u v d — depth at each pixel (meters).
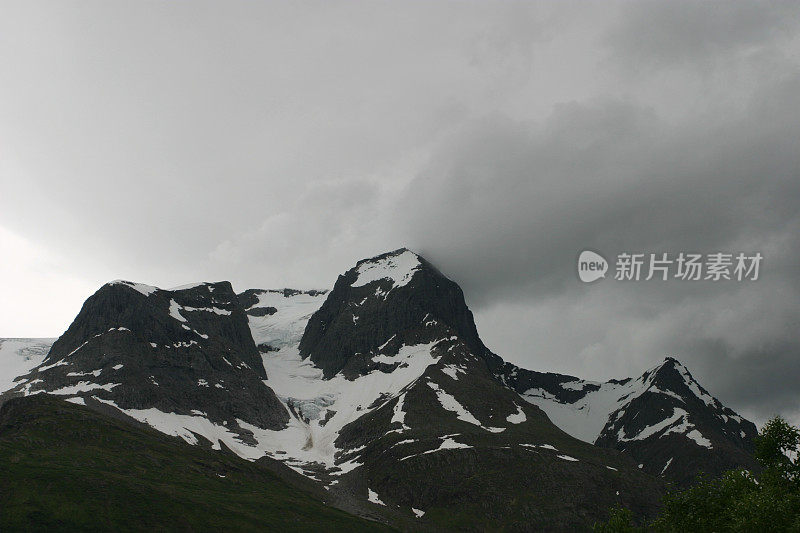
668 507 110.25
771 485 100.81
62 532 165.12
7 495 174.88
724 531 101.88
